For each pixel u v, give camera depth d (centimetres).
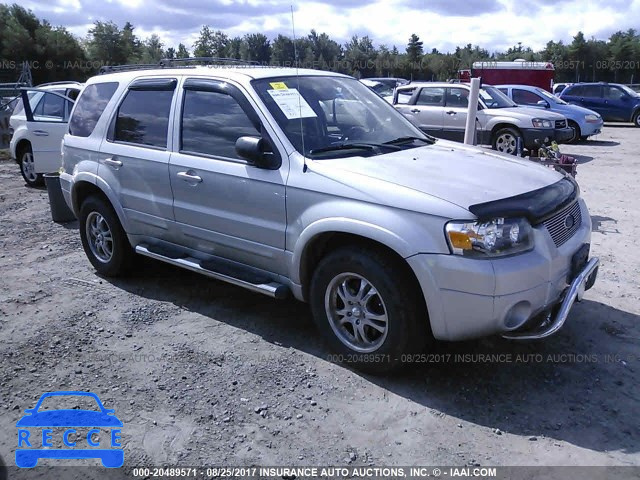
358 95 504
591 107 2289
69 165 585
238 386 381
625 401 360
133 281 571
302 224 394
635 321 466
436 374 391
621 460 309
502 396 366
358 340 393
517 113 1368
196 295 534
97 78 585
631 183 1053
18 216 849
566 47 6581
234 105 444
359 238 378
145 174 498
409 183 365
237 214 435
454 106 1441
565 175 431
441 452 317
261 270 438
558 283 368
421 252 343
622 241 680
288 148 411
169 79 499
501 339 431
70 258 649
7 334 458
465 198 348
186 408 359
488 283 333
